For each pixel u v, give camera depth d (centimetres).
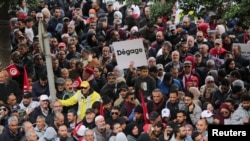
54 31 4872
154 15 3978
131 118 3625
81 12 5112
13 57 4128
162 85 3938
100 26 4803
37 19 4759
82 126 3494
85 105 3731
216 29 4622
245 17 3712
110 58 4281
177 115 3506
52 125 3525
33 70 4112
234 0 3741
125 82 3966
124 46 4125
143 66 3941
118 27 4791
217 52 4344
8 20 4431
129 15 4959
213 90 3831
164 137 3425
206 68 4138
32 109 3669
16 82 3916
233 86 3769
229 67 4172
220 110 3553
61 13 4988
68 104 3734
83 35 4725
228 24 4722
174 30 4622
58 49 4388
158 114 3531
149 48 4425
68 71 4000
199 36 4456
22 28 4688
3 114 3594
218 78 4028
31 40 4675
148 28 4638
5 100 3878
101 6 5300
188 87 3962
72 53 4394
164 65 4272
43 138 3444
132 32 4700
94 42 4653
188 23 4703
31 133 3416
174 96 3638
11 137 3478
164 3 3959
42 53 4141
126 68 4119
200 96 3828
